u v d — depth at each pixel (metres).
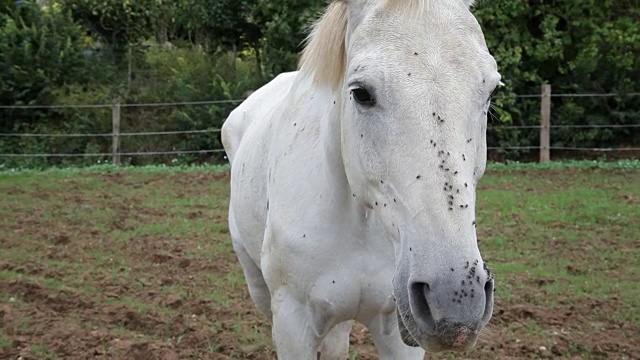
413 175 1.87
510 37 13.57
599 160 13.22
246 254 3.71
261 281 3.75
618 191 9.92
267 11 14.52
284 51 14.55
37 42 14.45
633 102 13.79
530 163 12.95
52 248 7.22
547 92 12.86
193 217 8.80
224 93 14.33
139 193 10.46
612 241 7.27
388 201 2.00
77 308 5.43
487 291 1.87
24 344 4.63
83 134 13.95
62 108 14.23
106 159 14.08
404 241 1.92
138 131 14.45
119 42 17.14
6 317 5.11
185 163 14.04
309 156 2.65
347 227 2.54
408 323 1.90
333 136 2.47
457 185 1.85
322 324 2.74
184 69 15.05
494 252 6.91
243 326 4.98
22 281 5.86
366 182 2.13
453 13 1.99
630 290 5.71
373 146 2.01
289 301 2.76
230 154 4.11
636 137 14.03
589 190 9.97
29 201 9.72
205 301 5.46
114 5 16.42
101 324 5.10
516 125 14.00
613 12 14.01
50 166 13.77
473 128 1.92
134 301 5.55
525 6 13.62
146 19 17.14
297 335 2.75
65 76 14.67
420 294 1.85
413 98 1.88
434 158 1.85
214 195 10.28
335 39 2.42
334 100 2.46
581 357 4.46
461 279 1.78
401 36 1.95
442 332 1.80
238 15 16.14
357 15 2.18
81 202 9.72
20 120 14.28
